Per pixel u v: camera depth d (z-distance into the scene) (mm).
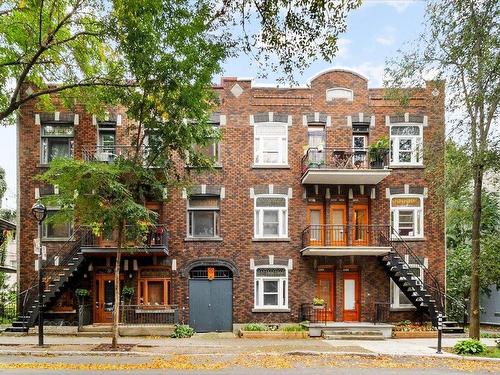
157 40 15992
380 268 25953
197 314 25344
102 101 20812
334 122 26469
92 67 19656
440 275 26141
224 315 25422
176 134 18328
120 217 18234
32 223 25438
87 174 18078
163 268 25438
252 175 26062
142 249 23484
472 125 19281
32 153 25672
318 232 26016
